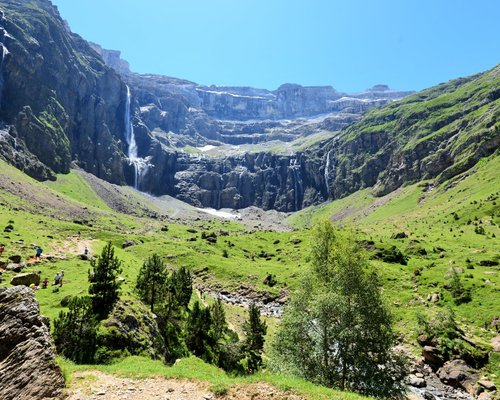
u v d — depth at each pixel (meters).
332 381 34.25
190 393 22.45
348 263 43.09
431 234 151.25
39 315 23.75
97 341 35.75
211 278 115.62
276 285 106.69
